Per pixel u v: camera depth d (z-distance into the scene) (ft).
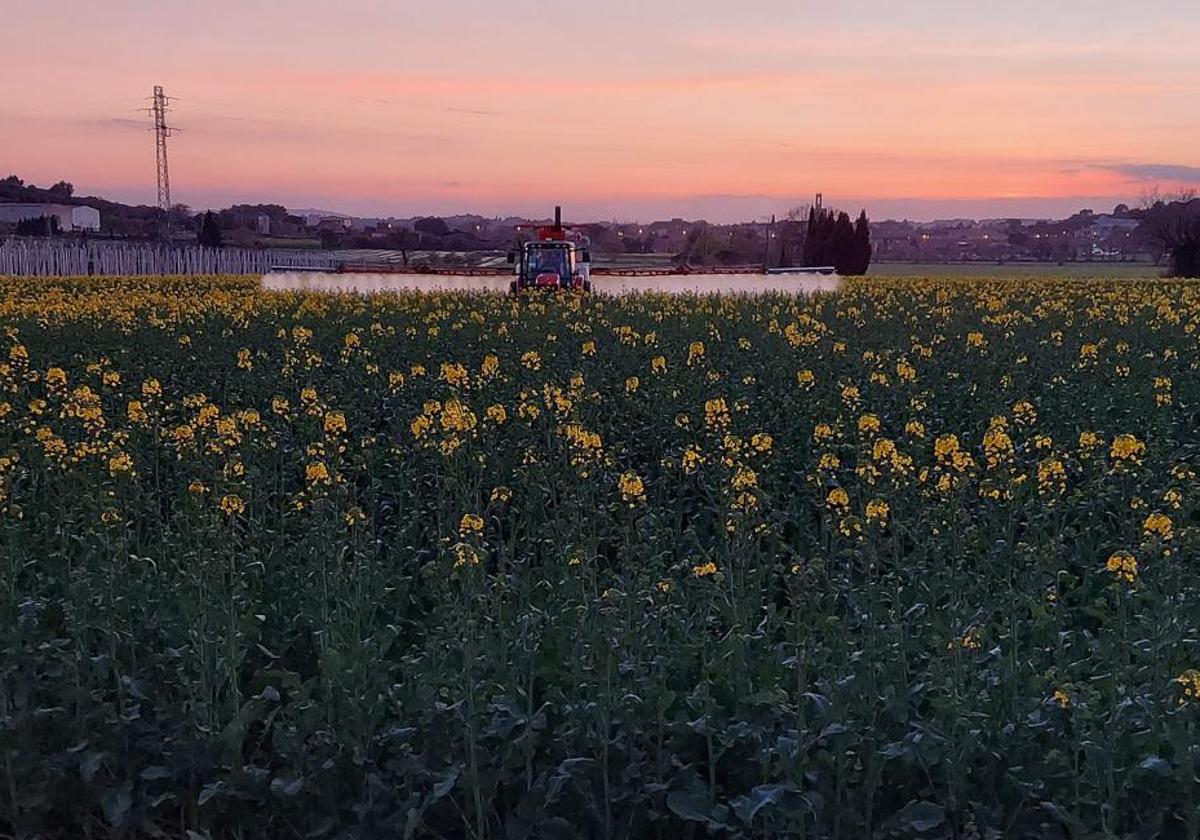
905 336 73.61
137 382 54.80
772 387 49.19
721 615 25.26
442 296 107.86
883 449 27.58
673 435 41.60
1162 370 55.11
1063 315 88.43
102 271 257.34
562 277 122.11
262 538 29.78
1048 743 19.54
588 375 52.80
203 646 21.91
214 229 363.56
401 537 29.27
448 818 19.93
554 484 32.68
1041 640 23.77
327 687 21.27
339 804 20.18
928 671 21.12
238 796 20.13
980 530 28.86
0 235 357.41
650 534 27.55
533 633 22.34
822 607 25.32
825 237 256.52
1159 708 18.99
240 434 33.76
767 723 20.31
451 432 32.04
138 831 20.70
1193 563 26.86
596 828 19.39
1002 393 47.65
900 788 19.62
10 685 22.18
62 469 31.09
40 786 20.45
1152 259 330.95
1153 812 18.11
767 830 18.66
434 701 20.70
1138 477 32.89
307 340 65.05
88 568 25.79
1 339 69.62
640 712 20.31
